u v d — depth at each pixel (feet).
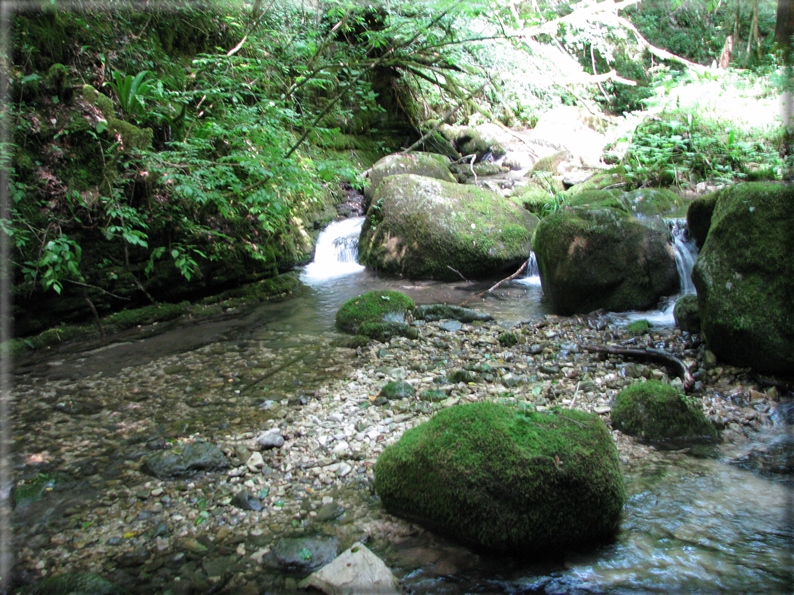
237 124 17.84
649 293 18.39
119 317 17.65
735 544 7.96
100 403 12.84
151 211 17.72
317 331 17.43
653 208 22.17
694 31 45.09
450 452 8.36
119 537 8.44
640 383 11.91
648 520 8.55
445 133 38.27
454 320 18.11
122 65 19.12
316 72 21.70
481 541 7.98
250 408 12.48
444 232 22.97
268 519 8.80
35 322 16.05
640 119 31.83
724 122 28.09
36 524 8.73
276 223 22.06
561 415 9.18
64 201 16.12
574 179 30.17
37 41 16.44
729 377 13.07
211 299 19.95
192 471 10.09
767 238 12.83
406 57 27.27
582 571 7.59
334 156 30.09
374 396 12.90
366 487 9.57
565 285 18.38
